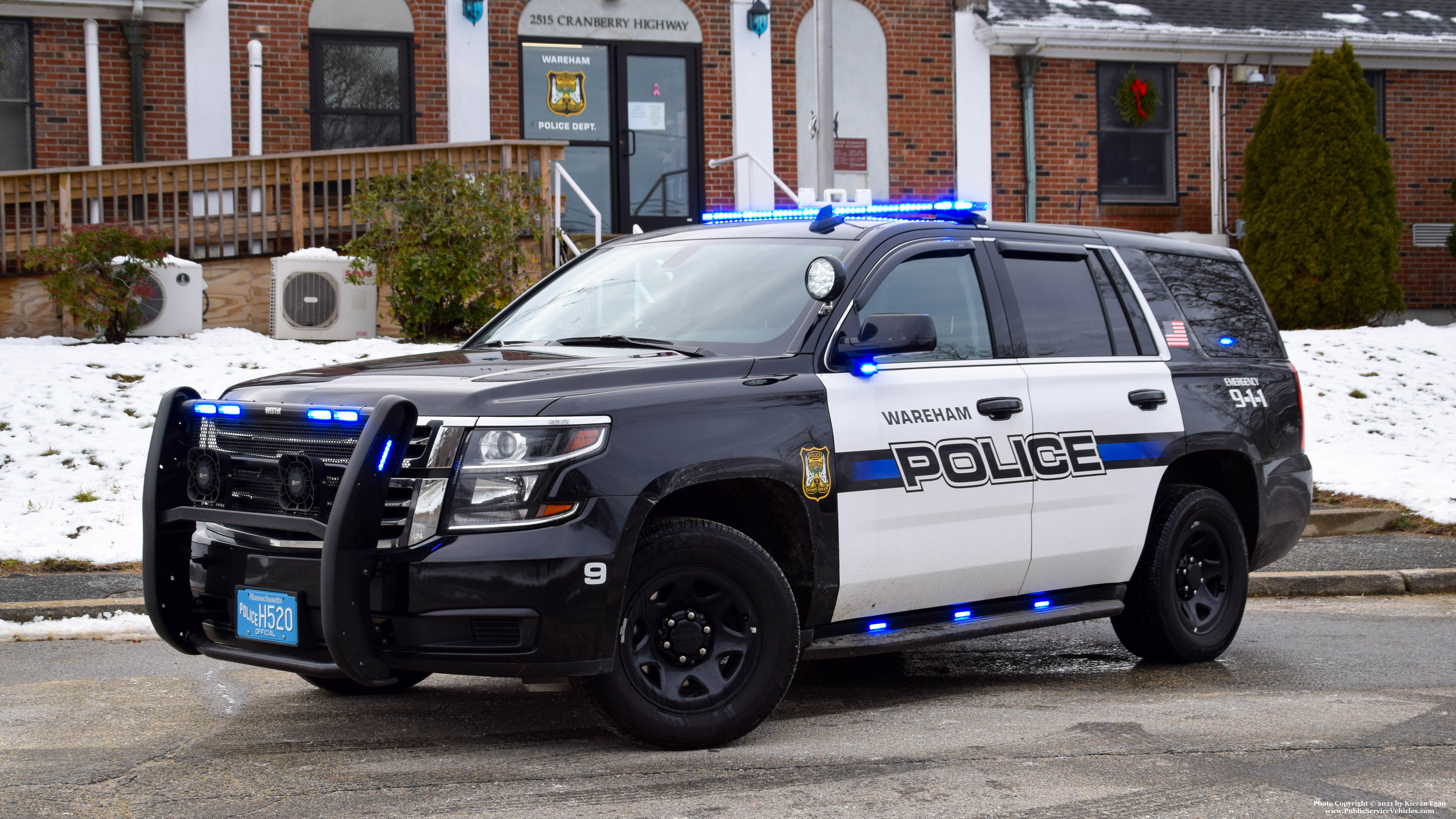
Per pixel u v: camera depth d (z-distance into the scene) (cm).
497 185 1505
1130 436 643
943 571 574
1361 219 1878
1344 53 1905
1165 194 2173
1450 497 1146
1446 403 1462
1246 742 530
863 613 559
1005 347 612
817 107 1658
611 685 485
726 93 1986
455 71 1878
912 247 593
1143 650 685
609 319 606
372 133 1862
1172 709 589
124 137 1758
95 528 964
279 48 1814
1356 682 650
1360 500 1164
